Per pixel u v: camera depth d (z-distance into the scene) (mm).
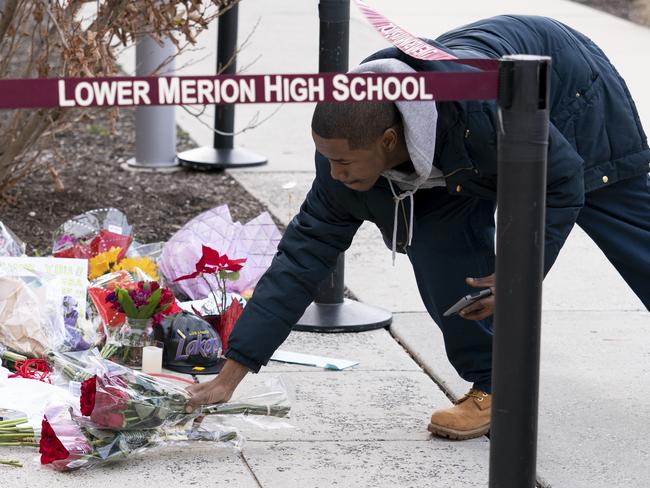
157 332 4156
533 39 3369
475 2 12891
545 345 4570
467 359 3713
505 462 2473
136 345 4090
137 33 5387
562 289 5309
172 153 7094
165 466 3393
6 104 2328
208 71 9438
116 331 4148
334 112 2939
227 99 2371
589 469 3506
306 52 10344
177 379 3830
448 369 4305
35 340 3988
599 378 4242
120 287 4250
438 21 11562
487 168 3100
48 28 5434
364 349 4512
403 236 3484
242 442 3527
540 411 3930
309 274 3410
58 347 3992
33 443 3475
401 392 4074
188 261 4762
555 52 3389
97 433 3330
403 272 5520
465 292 3602
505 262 2395
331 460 3486
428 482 3361
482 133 3010
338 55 4598
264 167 7195
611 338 4668
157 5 5438
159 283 4402
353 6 12211
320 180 3371
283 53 10234
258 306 3410
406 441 3658
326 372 4254
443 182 3285
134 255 4844
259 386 3725
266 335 3410
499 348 2432
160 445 3428
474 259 3574
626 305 5105
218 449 3527
